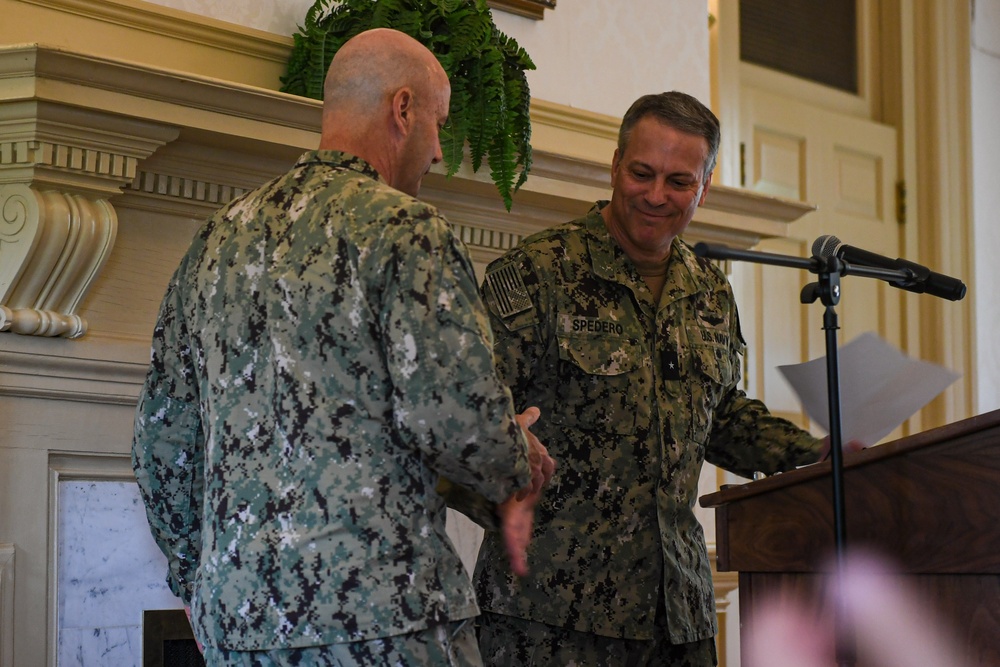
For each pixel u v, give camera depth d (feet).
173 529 6.31
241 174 9.58
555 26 12.64
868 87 18.52
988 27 19.35
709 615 8.00
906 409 7.66
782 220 12.91
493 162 10.36
